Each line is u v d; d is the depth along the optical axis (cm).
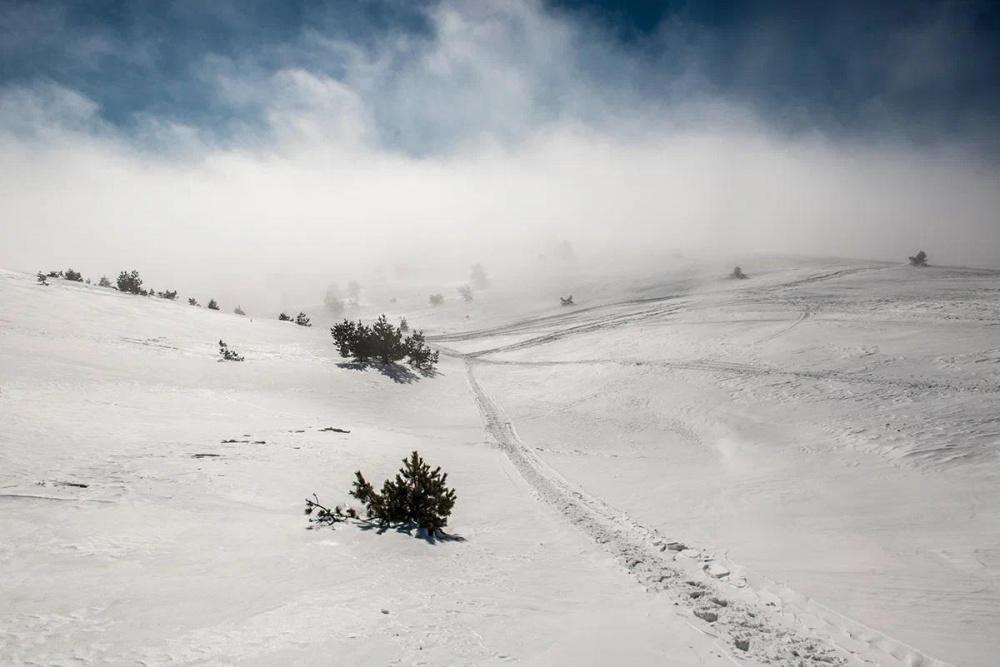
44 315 2550
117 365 2042
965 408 1512
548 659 318
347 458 1130
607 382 2727
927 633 411
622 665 318
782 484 1083
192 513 632
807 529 770
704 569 571
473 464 1293
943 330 2619
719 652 354
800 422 1670
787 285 5725
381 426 1914
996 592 502
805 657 359
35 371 1689
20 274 3291
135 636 313
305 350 3152
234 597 392
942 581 535
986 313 2964
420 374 3034
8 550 447
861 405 1722
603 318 5350
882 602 479
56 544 475
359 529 656
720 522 823
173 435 1173
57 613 337
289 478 901
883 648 382
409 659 302
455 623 368
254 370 2455
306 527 642
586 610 421
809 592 504
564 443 1741
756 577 543
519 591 463
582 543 674
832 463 1223
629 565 576
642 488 1092
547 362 3619
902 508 852
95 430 1101
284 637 324
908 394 1747
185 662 283
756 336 3253
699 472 1266
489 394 2777
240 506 702
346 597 409
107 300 3212
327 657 297
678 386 2411
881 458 1204
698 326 3909
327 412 2031
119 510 603
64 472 763
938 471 1055
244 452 1066
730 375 2438
